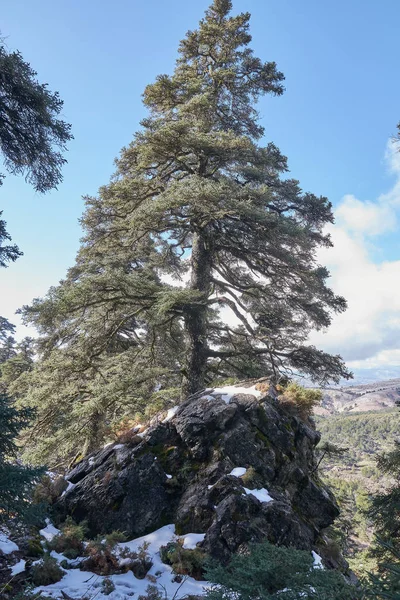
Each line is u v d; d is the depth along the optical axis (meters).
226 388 12.62
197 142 14.56
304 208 17.55
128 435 11.80
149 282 14.12
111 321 16.67
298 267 15.40
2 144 8.12
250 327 16.64
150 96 18.25
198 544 8.31
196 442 10.70
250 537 8.19
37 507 5.59
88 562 7.64
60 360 15.70
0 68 6.83
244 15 18.72
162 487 9.98
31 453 14.77
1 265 7.14
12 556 7.25
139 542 8.85
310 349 15.84
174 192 13.33
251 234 15.49
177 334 18.58
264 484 9.63
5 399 5.88
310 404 12.10
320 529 9.96
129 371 16.42
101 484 10.28
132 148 17.41
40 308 12.68
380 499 12.56
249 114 20.25
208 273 17.27
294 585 4.70
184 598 6.85
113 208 17.56
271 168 19.03
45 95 7.22
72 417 14.62
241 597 4.89
